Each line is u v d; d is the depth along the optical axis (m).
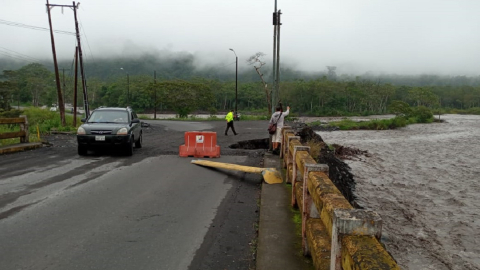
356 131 46.16
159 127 33.59
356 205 11.77
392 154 24.12
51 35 29.69
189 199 7.45
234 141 19.30
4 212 6.32
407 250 8.15
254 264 4.43
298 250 4.68
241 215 6.43
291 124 32.94
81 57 31.77
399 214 10.90
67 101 118.62
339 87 118.81
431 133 42.97
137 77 144.25
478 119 81.75
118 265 4.35
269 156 13.13
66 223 5.81
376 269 1.80
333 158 16.55
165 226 5.78
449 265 7.45
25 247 4.83
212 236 5.38
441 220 10.31
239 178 9.68
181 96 68.44
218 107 131.12
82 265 4.33
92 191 7.91
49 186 8.30
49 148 15.22
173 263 4.44
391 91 122.12
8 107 63.66
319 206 3.36
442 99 153.75
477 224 9.98
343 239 2.27
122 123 13.62
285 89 114.94
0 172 9.91
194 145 13.32
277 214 6.21
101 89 124.06
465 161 21.28
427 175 16.97
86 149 13.10
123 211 6.52
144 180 9.15
